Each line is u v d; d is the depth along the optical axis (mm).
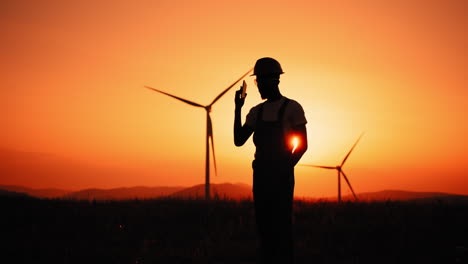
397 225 12156
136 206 16609
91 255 8914
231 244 10203
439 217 13898
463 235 11086
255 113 6504
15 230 11633
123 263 8367
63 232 11391
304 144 6207
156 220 13336
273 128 6219
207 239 10633
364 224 12383
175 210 15156
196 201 18297
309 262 8484
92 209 15562
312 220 13359
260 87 6418
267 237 6191
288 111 6246
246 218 13609
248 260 8758
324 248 9656
